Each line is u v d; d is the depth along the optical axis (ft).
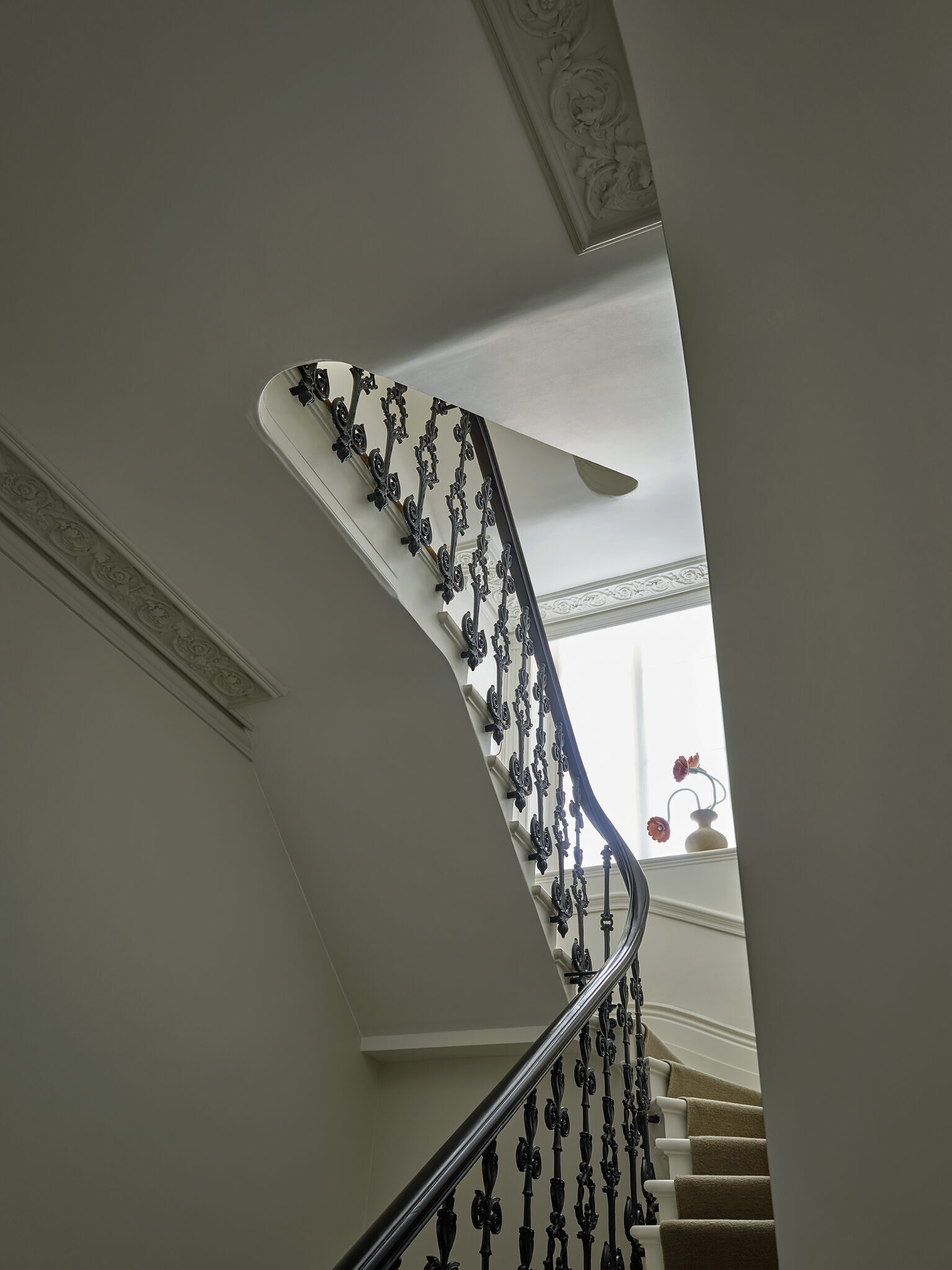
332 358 8.93
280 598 11.88
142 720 12.16
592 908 18.98
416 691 12.75
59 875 10.44
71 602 11.44
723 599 4.30
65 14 6.35
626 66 6.46
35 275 8.27
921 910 3.41
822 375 3.27
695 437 4.13
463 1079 15.15
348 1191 14.14
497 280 8.02
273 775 14.15
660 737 22.66
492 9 6.18
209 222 7.68
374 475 11.36
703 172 3.52
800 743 4.06
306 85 6.64
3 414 9.75
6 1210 9.05
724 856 18.78
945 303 2.61
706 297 3.80
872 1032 4.04
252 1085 12.69
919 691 3.15
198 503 10.66
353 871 14.37
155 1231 10.67
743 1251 9.71
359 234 7.66
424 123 6.84
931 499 2.91
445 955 14.42
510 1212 13.93
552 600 23.65
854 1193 4.68
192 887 12.39
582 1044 9.77
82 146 7.18
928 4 2.45
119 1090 10.60
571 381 9.50
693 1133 13.05
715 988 17.26
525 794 13.76
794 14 2.80
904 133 2.67
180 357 8.98
